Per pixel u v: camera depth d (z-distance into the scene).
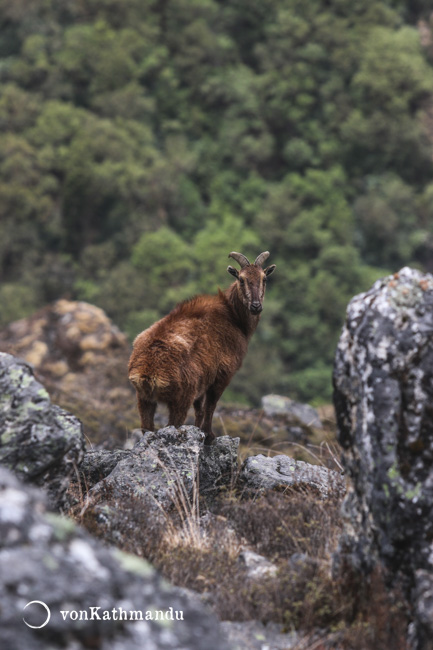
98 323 78.75
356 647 13.55
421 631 12.92
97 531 17.89
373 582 14.30
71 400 58.78
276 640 14.11
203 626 10.60
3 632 9.25
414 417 14.47
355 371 15.38
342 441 15.88
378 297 15.45
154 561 16.92
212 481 24.05
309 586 15.13
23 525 10.53
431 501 13.99
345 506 15.66
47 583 9.97
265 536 19.00
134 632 10.01
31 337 77.25
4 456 16.22
